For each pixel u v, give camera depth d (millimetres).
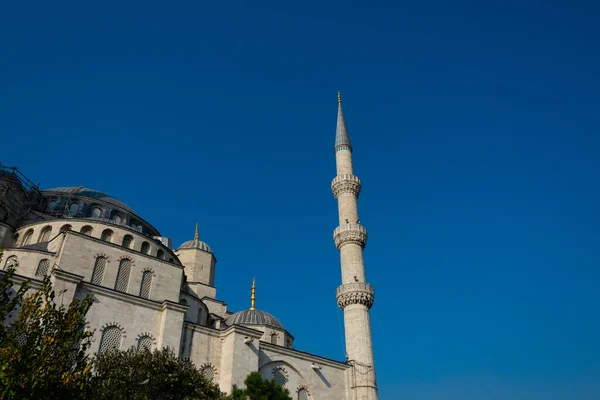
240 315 62938
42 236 51625
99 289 41719
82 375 22656
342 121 76438
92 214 61750
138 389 30594
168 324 43375
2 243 51750
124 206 66375
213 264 73312
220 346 46219
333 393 50719
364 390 52031
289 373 48781
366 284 59188
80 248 45906
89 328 39781
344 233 63250
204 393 33438
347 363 53750
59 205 60938
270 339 60031
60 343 22438
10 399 19750
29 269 43719
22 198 58875
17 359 20562
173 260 56625
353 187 68125
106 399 28125
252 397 33656
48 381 21359
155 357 33000
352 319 57094
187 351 43938
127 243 52125
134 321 42500
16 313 37531
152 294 47969
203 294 66688
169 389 31828
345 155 72188
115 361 31453
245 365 44656
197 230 77938
